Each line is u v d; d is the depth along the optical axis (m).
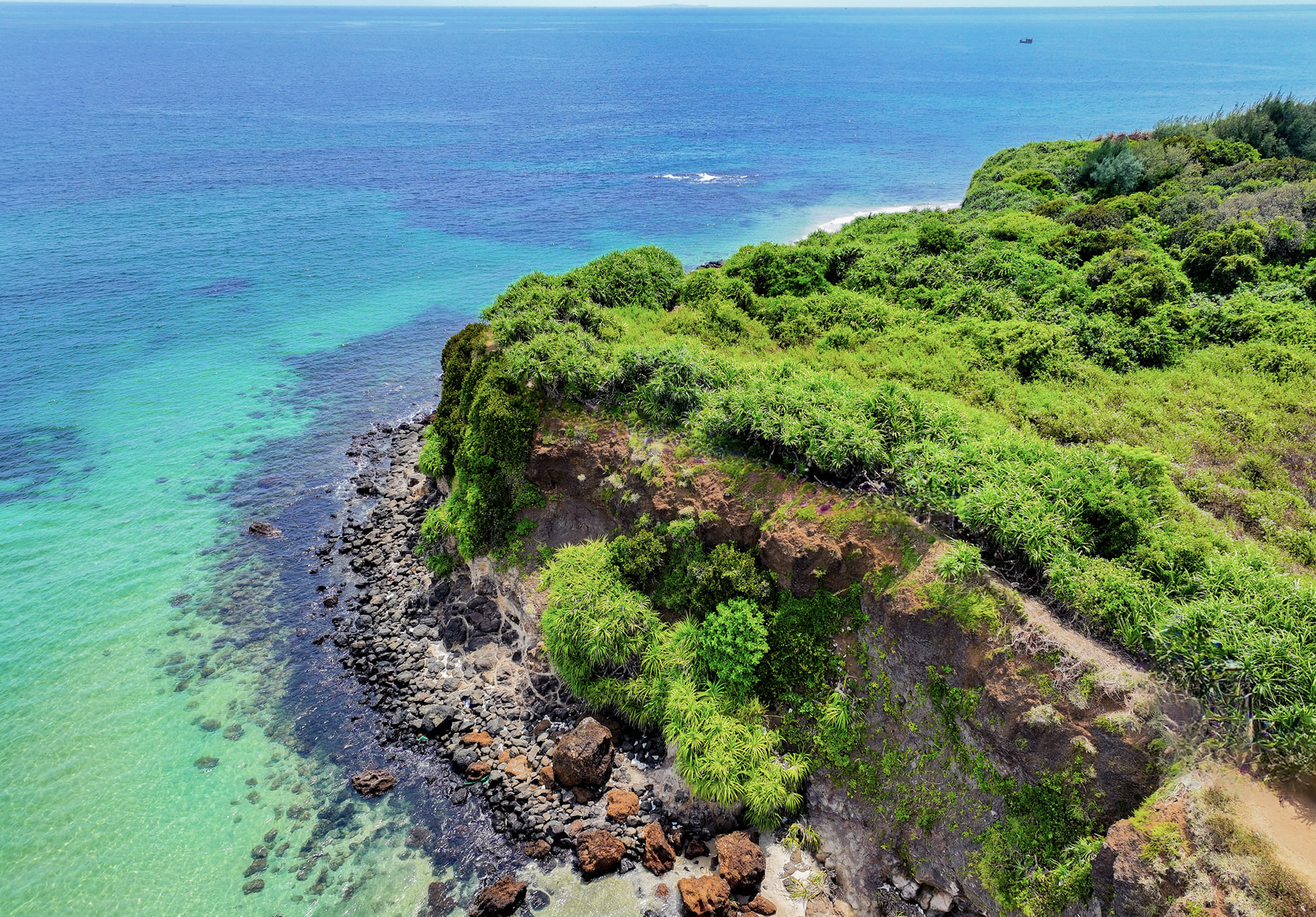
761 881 18.23
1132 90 177.12
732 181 96.25
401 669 25.12
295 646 26.36
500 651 25.38
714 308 33.09
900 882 17.73
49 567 29.62
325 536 32.44
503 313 31.25
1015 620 16.89
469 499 27.45
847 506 20.50
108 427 40.22
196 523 32.88
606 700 22.12
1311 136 53.22
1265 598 15.88
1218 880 12.50
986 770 16.75
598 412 26.16
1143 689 15.10
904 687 18.39
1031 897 15.34
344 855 19.30
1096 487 18.41
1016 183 53.34
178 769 21.62
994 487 18.77
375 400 44.66
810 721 19.75
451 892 18.42
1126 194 49.12
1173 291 32.50
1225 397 26.58
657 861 18.66
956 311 33.59
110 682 24.47
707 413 23.73
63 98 151.25
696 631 21.47
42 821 20.03
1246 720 14.20
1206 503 21.67
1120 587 16.50
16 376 44.78
